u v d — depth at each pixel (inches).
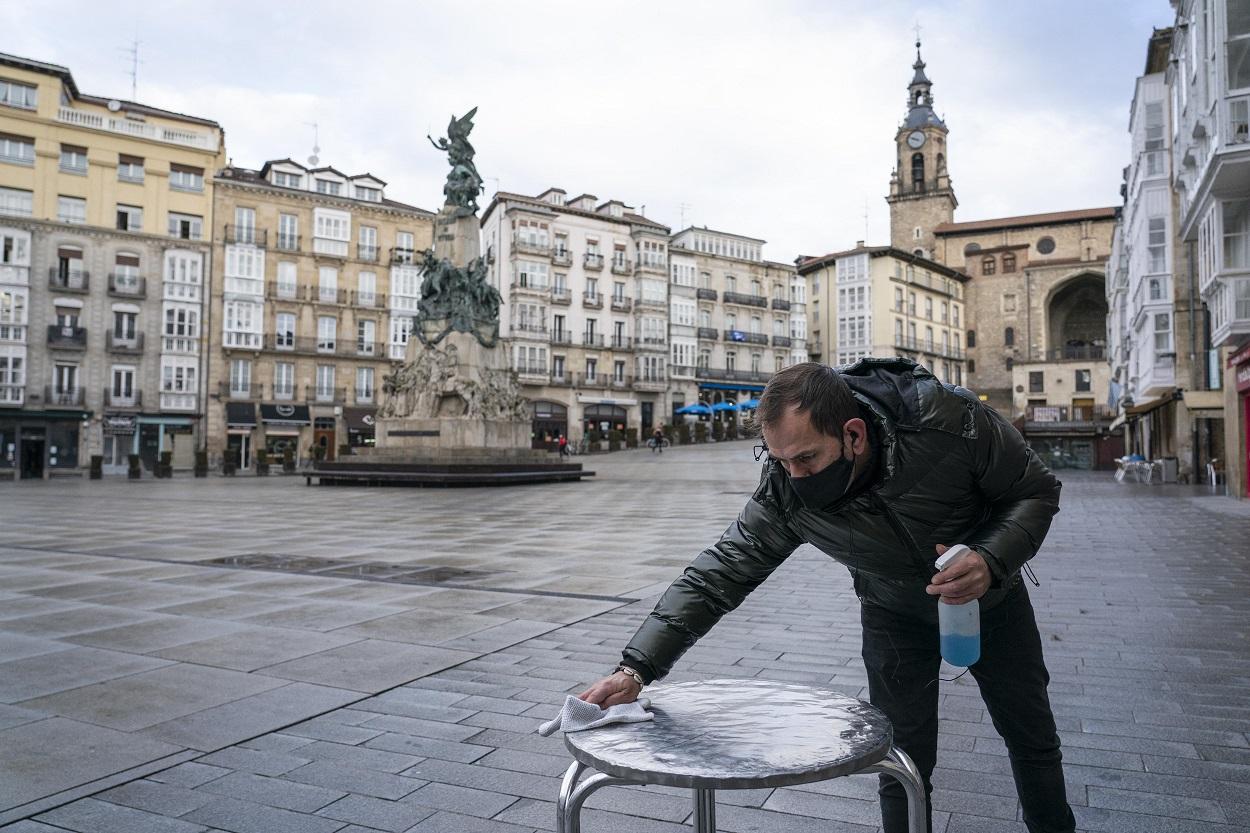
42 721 157.6
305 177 2113.7
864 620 93.1
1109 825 113.4
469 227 1189.7
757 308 2876.5
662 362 2596.0
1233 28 599.2
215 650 211.6
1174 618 252.7
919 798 66.9
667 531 511.8
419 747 144.9
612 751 58.6
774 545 83.2
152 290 1860.2
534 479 1068.5
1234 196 650.8
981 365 3036.4
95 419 1777.8
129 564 363.6
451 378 1130.7
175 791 126.4
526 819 116.8
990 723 156.9
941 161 3142.2
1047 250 2925.7
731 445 2171.5
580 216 2479.1
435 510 684.1
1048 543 445.4
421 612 260.2
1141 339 1176.2
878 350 2797.7
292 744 146.3
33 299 1722.4
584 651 211.6
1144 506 700.7
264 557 387.2
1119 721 157.3
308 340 2052.2
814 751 57.7
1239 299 650.8
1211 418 1005.8
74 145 1779.0
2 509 704.4
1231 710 163.5
